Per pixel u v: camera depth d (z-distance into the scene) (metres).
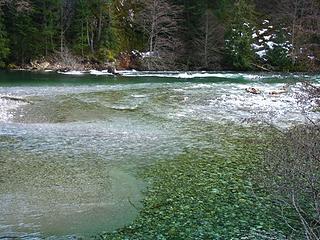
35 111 25.58
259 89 35.31
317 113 23.72
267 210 11.35
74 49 56.97
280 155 13.07
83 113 25.45
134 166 15.39
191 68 58.03
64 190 13.10
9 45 54.91
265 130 20.89
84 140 19.02
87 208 11.80
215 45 58.56
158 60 57.28
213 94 33.06
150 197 12.49
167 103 29.23
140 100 30.39
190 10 60.28
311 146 10.47
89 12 57.16
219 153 17.05
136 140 19.17
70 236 10.12
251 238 9.79
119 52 58.19
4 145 17.84
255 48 57.78
